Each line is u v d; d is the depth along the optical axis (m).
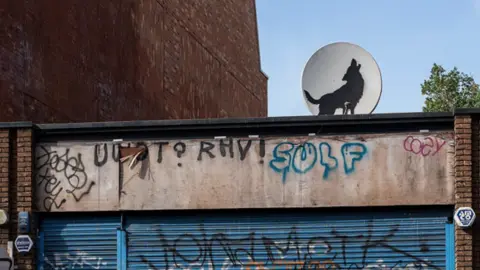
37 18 17.58
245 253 12.57
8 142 12.82
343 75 13.68
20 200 12.75
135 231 12.80
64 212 12.89
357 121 12.40
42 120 17.53
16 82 16.45
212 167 12.64
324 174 12.44
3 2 16.16
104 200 12.77
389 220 12.38
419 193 12.23
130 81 22.56
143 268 12.71
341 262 12.38
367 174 12.35
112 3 21.59
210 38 29.73
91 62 20.20
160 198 12.68
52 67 18.14
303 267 12.43
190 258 12.66
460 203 12.05
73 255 12.87
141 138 12.87
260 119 12.55
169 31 25.73
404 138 12.35
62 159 12.93
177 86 26.23
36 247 12.88
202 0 29.06
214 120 12.64
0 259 10.71
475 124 12.23
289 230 12.52
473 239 12.05
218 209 12.60
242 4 34.09
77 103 19.31
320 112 13.62
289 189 12.47
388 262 12.30
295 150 12.53
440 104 32.06
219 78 30.50
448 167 12.24
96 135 12.95
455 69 32.66
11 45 16.33
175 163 12.71
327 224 12.46
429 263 12.23
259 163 12.56
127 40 22.47
